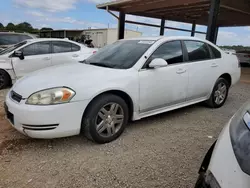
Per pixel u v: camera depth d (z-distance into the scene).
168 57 3.72
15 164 2.55
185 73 3.89
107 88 2.95
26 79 3.10
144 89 3.35
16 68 6.32
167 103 3.75
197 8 11.28
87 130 2.90
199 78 4.17
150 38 3.91
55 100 2.64
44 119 2.62
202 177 1.36
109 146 3.00
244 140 1.19
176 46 3.87
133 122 3.84
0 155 2.72
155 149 2.94
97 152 2.84
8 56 6.33
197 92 4.22
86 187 2.20
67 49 7.16
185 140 3.23
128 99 3.27
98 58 3.87
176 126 3.73
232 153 1.18
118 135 3.20
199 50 4.27
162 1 9.95
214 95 4.64
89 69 3.27
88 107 2.88
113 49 3.97
